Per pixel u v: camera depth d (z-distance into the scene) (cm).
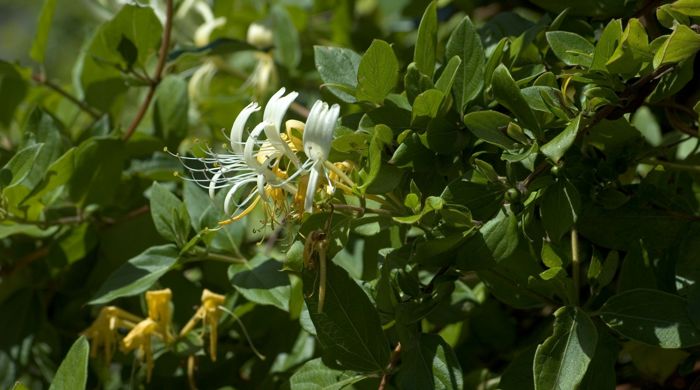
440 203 101
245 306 117
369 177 101
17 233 122
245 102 134
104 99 130
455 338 117
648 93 102
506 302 107
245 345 119
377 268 110
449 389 102
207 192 115
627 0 110
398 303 104
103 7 141
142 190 126
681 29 99
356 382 107
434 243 102
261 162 101
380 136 103
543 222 102
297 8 139
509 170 102
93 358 121
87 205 121
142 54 123
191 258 113
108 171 121
